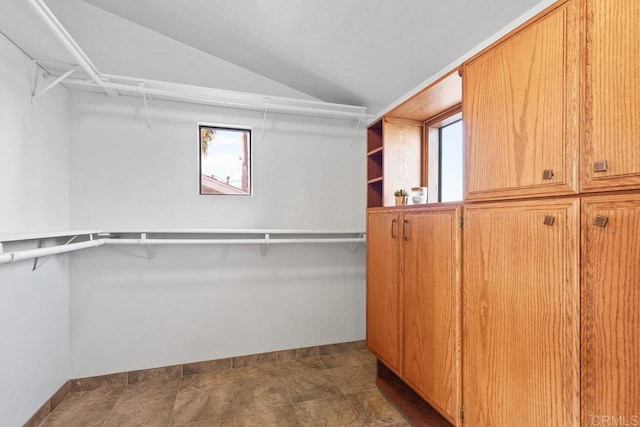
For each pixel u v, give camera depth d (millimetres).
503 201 1122
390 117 2113
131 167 2123
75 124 2010
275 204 2469
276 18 1720
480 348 1214
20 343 1531
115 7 1966
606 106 803
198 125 2270
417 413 1716
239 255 2381
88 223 2035
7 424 1439
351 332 2689
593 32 833
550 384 943
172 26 2025
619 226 778
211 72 2270
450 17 1435
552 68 942
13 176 1504
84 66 1579
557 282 928
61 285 1915
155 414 1773
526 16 1290
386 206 2023
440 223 1447
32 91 1642
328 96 2520
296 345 2533
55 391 1844
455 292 1343
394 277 1841
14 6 1193
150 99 2150
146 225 2154
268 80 2428
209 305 2311
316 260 2588
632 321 754
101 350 2076
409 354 1685
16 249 1504
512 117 1084
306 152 2553
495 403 1141
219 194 2330
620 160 772
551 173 945
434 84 1575
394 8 1472
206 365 2287
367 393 1997
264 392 2008
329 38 1796
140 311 2154
